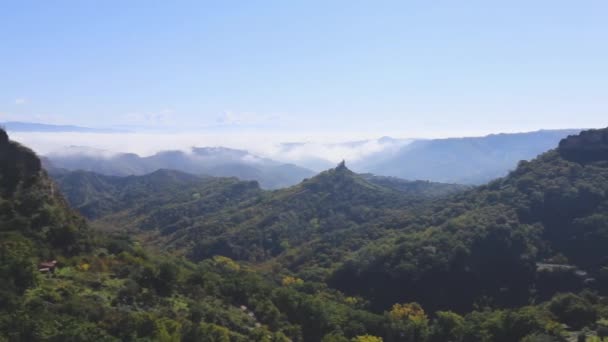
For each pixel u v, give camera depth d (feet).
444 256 447.01
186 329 250.37
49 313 220.23
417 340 359.25
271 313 331.16
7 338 197.47
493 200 543.80
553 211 486.38
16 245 264.52
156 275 304.30
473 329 338.75
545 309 351.05
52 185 352.69
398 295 439.63
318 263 584.81
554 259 437.17
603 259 419.54
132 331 231.50
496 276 433.07
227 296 338.75
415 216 631.56
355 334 342.44
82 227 347.97
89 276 280.92
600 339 294.46
